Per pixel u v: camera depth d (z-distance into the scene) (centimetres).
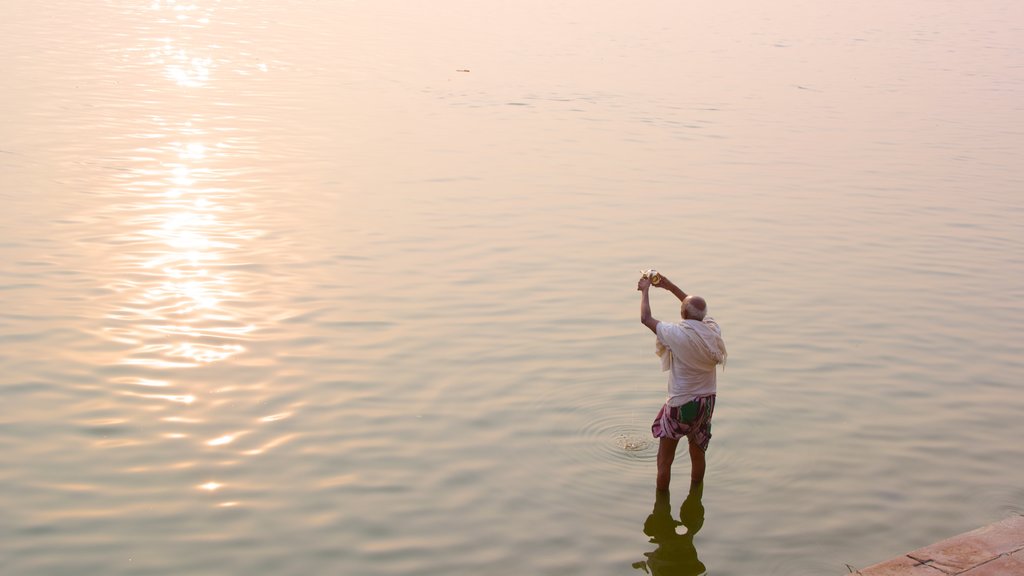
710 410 733
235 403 864
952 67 3269
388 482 753
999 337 1080
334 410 861
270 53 2930
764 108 2417
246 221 1368
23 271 1136
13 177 1508
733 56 3334
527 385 920
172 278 1144
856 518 726
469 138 1950
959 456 820
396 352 983
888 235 1451
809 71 3061
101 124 1892
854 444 834
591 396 902
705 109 2372
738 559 675
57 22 3356
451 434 828
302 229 1347
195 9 3966
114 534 673
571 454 802
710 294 1181
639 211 1516
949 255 1368
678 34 3866
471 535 691
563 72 2814
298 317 1057
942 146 2073
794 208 1575
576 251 1316
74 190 1458
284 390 893
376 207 1465
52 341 963
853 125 2261
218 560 652
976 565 631
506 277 1208
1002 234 1475
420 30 3631
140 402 856
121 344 966
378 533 689
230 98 2228
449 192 1565
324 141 1861
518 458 793
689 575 655
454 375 937
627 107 2348
